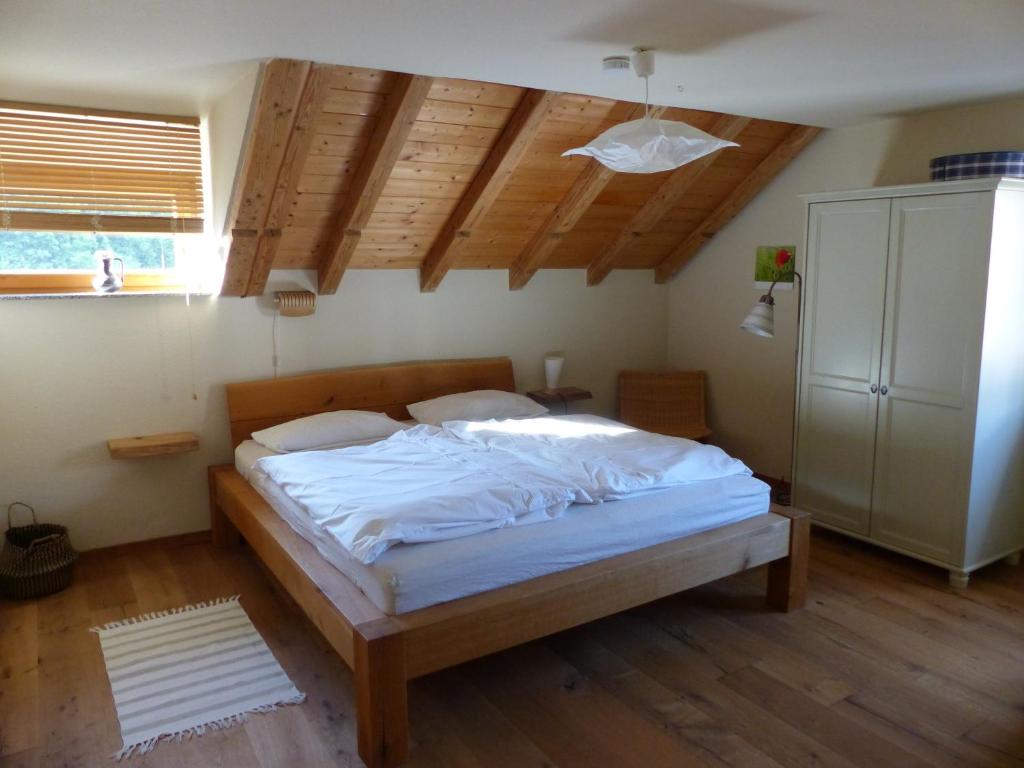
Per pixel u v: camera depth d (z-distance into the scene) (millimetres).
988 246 3178
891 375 3586
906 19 2389
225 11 2209
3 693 2596
